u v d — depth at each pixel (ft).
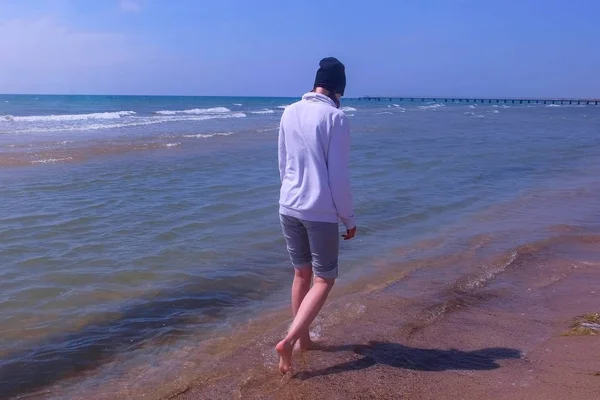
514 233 22.09
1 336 12.48
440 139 67.82
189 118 115.14
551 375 10.11
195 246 19.77
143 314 13.84
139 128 80.07
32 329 12.89
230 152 48.47
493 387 9.75
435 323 12.91
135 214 24.35
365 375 10.33
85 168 37.91
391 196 29.50
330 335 12.23
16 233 20.93
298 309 11.12
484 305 14.20
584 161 47.16
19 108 168.25
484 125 103.65
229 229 22.18
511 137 72.74
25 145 51.70
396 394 9.62
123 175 34.99
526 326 12.70
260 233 21.65
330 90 10.18
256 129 79.46
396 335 12.20
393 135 73.97
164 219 23.50
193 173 36.22
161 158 43.75
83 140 58.03
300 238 10.70
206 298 14.97
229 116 128.67
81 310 14.03
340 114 9.80
